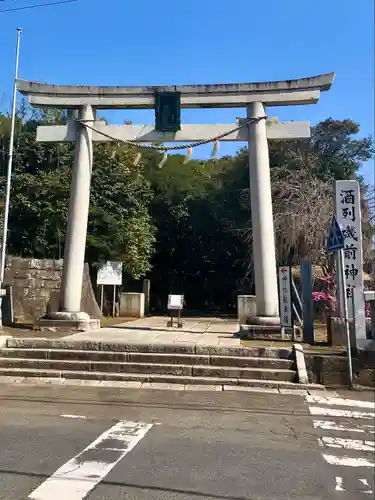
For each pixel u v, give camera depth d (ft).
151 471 16.28
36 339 36.73
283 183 70.90
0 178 68.90
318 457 18.65
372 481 16.34
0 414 23.18
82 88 47.73
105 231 71.26
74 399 26.91
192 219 100.63
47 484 14.78
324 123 86.38
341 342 38.58
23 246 68.33
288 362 33.76
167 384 31.55
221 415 24.54
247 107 46.68
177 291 110.52
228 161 103.40
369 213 69.10
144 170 96.37
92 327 46.57
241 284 95.25
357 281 39.37
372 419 24.89
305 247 65.51
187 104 47.01
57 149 74.54
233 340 40.19
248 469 16.96
